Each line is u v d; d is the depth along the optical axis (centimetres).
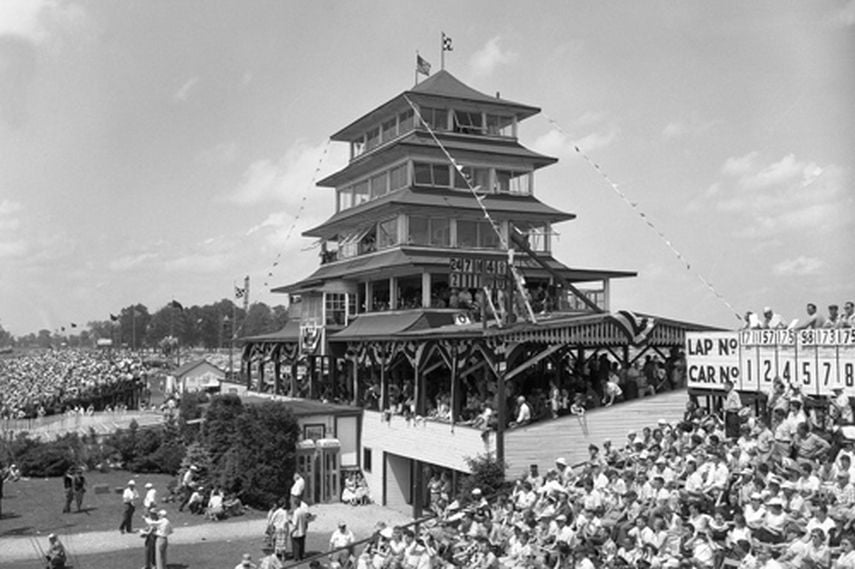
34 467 5634
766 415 3120
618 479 2778
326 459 4838
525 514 2778
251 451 4566
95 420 7875
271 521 3550
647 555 2238
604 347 4181
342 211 6794
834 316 2994
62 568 3144
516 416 3831
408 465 4756
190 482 4581
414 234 5653
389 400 4819
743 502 2389
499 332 3628
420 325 4806
